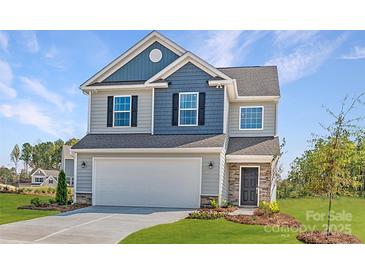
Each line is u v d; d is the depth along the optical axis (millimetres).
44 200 19938
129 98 18469
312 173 10094
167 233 10305
